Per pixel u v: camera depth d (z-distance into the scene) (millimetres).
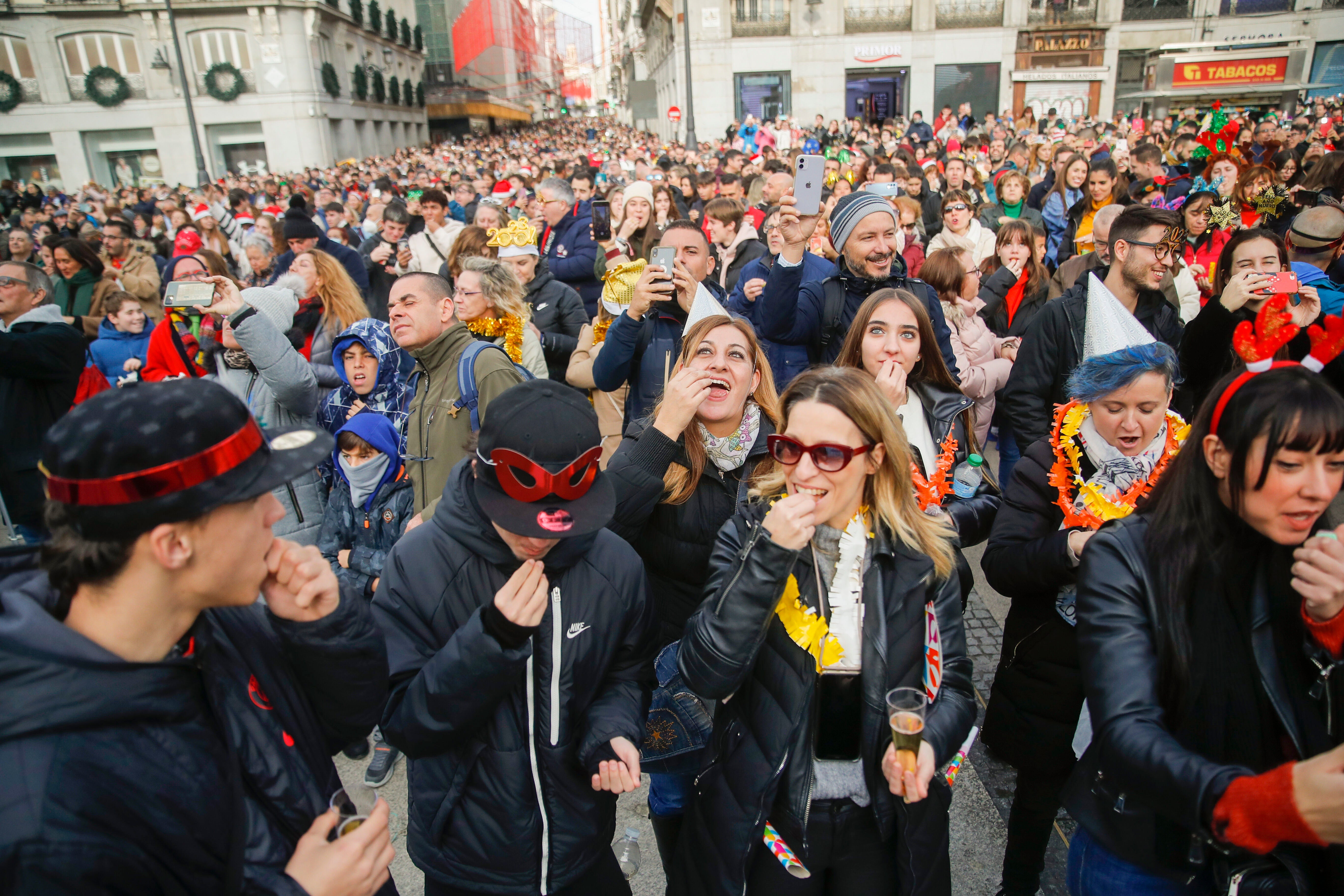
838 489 1785
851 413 1743
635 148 22719
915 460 2529
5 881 972
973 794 2922
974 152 13039
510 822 1820
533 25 88438
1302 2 31141
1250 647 1478
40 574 1186
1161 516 1557
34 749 1024
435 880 1920
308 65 38062
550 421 1647
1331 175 6367
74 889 998
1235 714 1482
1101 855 1683
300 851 1287
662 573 2447
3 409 4320
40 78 36906
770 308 3768
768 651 1815
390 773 3205
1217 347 3061
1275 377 1373
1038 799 2271
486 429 1681
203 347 4016
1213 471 1479
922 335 2693
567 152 34625
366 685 1513
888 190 4438
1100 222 4648
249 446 1161
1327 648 1410
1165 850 1527
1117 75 33031
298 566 1343
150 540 1082
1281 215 5680
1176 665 1500
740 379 2314
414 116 56219
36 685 1040
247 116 38188
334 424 3727
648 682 2061
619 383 3537
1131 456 2197
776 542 1639
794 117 33406
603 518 1675
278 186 23516
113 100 37156
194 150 35750
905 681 1779
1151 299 3438
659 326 3635
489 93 67875
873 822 1826
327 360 4535
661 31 46438
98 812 1040
